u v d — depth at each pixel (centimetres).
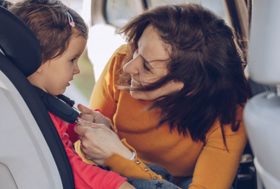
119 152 167
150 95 171
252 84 179
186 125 173
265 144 112
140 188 167
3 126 130
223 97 171
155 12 173
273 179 116
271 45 105
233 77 172
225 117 171
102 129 170
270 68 107
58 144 139
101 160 169
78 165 154
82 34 160
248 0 211
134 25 177
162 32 166
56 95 164
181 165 187
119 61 195
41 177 137
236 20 221
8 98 128
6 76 128
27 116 131
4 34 128
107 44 310
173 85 169
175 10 171
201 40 166
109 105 194
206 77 168
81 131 168
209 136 176
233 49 174
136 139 186
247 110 118
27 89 131
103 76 199
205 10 174
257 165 123
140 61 169
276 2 104
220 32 171
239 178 200
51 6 155
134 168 168
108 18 341
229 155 172
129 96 182
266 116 112
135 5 301
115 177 154
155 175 170
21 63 132
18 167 135
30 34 130
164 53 165
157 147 183
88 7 362
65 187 141
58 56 154
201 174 170
